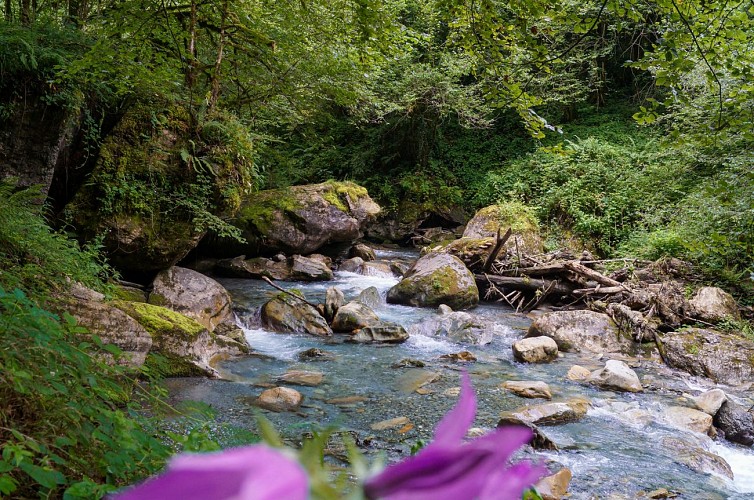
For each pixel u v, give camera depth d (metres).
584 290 11.27
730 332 9.35
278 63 9.38
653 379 7.71
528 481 0.23
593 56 17.33
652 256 12.48
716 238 6.12
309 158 20.25
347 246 15.02
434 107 18.20
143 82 7.87
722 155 11.63
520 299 12.23
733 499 4.67
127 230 8.24
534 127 4.71
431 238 18.12
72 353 2.29
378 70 10.70
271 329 9.20
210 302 8.77
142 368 2.87
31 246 4.57
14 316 2.21
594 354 8.88
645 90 19.09
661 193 14.39
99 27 8.31
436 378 7.17
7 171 6.95
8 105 6.74
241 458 0.19
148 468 2.18
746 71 4.05
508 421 5.67
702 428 6.14
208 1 8.40
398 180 19.59
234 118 9.28
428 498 0.22
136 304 6.78
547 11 4.36
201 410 2.96
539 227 15.87
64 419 2.18
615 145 17.31
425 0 15.70
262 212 13.17
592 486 4.71
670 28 5.07
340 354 8.09
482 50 4.84
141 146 8.39
